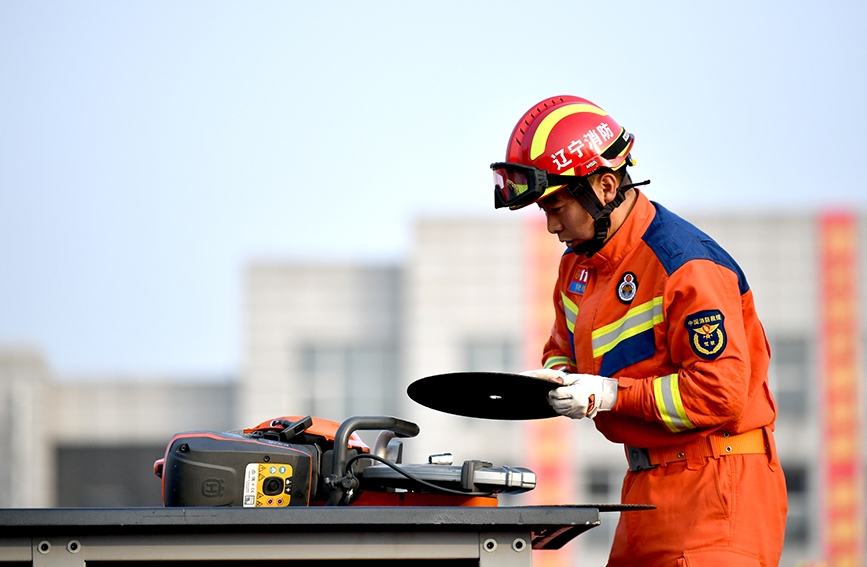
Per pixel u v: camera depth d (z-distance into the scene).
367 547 8.09
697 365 9.59
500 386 9.70
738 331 9.73
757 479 10.00
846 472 72.00
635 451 10.45
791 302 75.00
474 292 78.62
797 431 73.00
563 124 10.16
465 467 9.24
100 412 93.75
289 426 9.66
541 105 10.45
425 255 79.31
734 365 9.56
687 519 9.95
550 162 10.03
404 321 82.50
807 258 75.38
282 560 8.09
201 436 9.23
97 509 7.82
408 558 8.10
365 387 83.25
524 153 10.16
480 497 9.56
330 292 84.50
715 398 9.49
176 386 93.88
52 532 7.94
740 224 76.31
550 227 10.45
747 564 9.69
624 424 10.30
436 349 78.12
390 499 9.72
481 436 73.88
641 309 10.11
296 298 84.62
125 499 92.81
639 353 10.12
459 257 79.12
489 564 8.13
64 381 94.12
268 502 9.07
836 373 73.56
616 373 10.23
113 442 93.31
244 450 9.08
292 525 7.94
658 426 10.12
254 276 85.00
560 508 8.06
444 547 8.13
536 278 78.44
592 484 71.62
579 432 72.44
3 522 7.77
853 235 75.25
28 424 91.00
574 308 11.00
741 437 10.07
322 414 83.25
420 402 10.48
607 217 10.17
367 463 9.99
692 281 9.73
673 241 10.01
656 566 10.13
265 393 83.44
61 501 92.50
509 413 10.72
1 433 90.56
